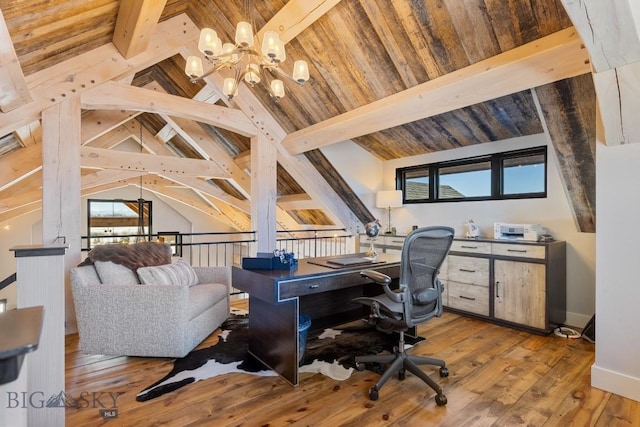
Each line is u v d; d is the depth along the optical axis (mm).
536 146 3633
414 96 3061
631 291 2084
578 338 3059
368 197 5141
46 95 3029
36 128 3986
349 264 2615
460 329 3322
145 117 6270
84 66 3176
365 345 2885
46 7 2104
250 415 1882
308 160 4816
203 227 9789
